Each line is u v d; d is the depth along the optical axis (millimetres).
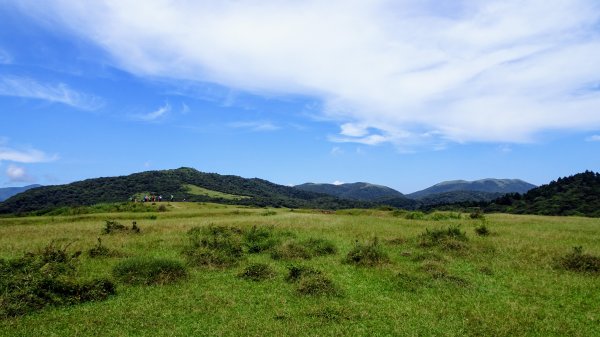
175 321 11805
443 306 13344
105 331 11031
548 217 48531
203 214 55844
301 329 11172
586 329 11477
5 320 11633
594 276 17359
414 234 29594
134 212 58812
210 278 17047
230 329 11156
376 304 13648
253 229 28484
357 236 29141
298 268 16938
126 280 16047
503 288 15703
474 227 34844
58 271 15547
